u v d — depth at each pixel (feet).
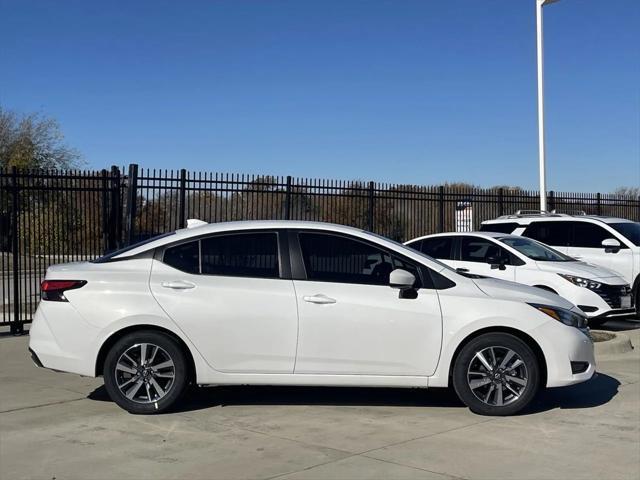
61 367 20.98
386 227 54.13
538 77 56.75
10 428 19.93
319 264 21.52
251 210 46.14
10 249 38.55
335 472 16.39
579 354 21.35
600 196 71.20
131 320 20.68
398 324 20.92
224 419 20.92
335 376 20.93
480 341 21.08
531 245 39.83
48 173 38.99
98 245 40.32
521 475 16.29
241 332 20.83
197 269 21.36
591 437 19.38
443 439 19.04
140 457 17.44
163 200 42.27
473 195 59.93
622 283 37.40
